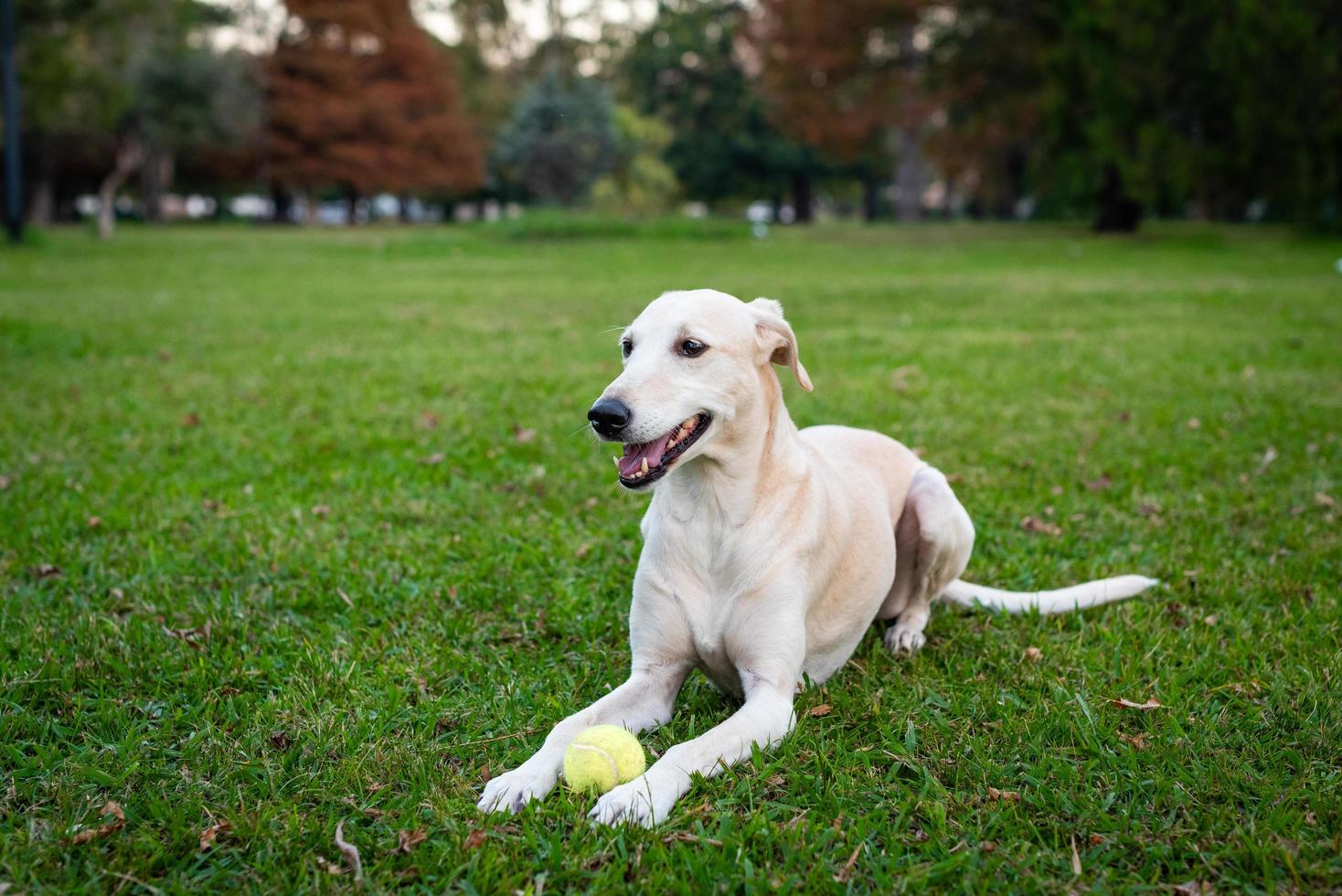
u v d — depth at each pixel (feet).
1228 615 13.41
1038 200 163.63
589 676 11.91
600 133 146.92
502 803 9.02
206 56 149.18
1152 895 8.10
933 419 25.03
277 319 44.11
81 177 189.37
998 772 9.62
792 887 8.07
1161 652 12.46
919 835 8.86
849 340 37.83
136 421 24.64
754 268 74.33
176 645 12.64
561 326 42.32
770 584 10.41
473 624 13.34
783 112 133.39
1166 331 39.88
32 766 9.78
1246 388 28.53
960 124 126.21
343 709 10.98
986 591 14.02
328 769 9.71
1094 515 18.07
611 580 14.83
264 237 122.01
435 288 59.41
